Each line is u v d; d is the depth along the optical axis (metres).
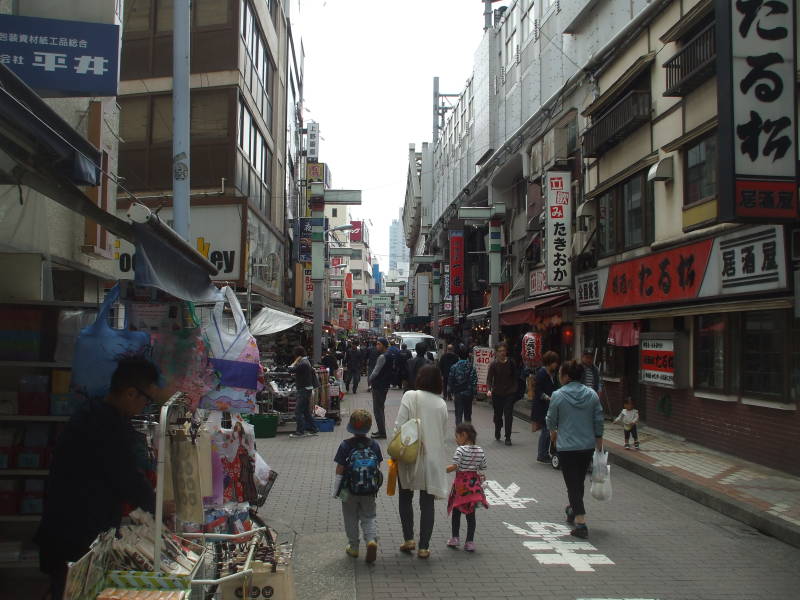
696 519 7.73
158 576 3.24
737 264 10.48
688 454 11.30
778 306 9.38
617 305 15.31
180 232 8.27
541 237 22.00
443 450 6.19
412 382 13.42
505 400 13.01
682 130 12.52
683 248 12.26
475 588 5.37
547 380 10.87
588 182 17.70
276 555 4.36
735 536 7.05
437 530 7.12
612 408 16.30
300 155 37.12
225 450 5.32
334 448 11.91
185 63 8.36
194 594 3.70
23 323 5.00
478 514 7.76
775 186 8.39
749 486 8.80
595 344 17.31
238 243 17.98
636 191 14.78
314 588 5.29
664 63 12.82
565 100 19.95
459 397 13.23
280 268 27.09
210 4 18.75
